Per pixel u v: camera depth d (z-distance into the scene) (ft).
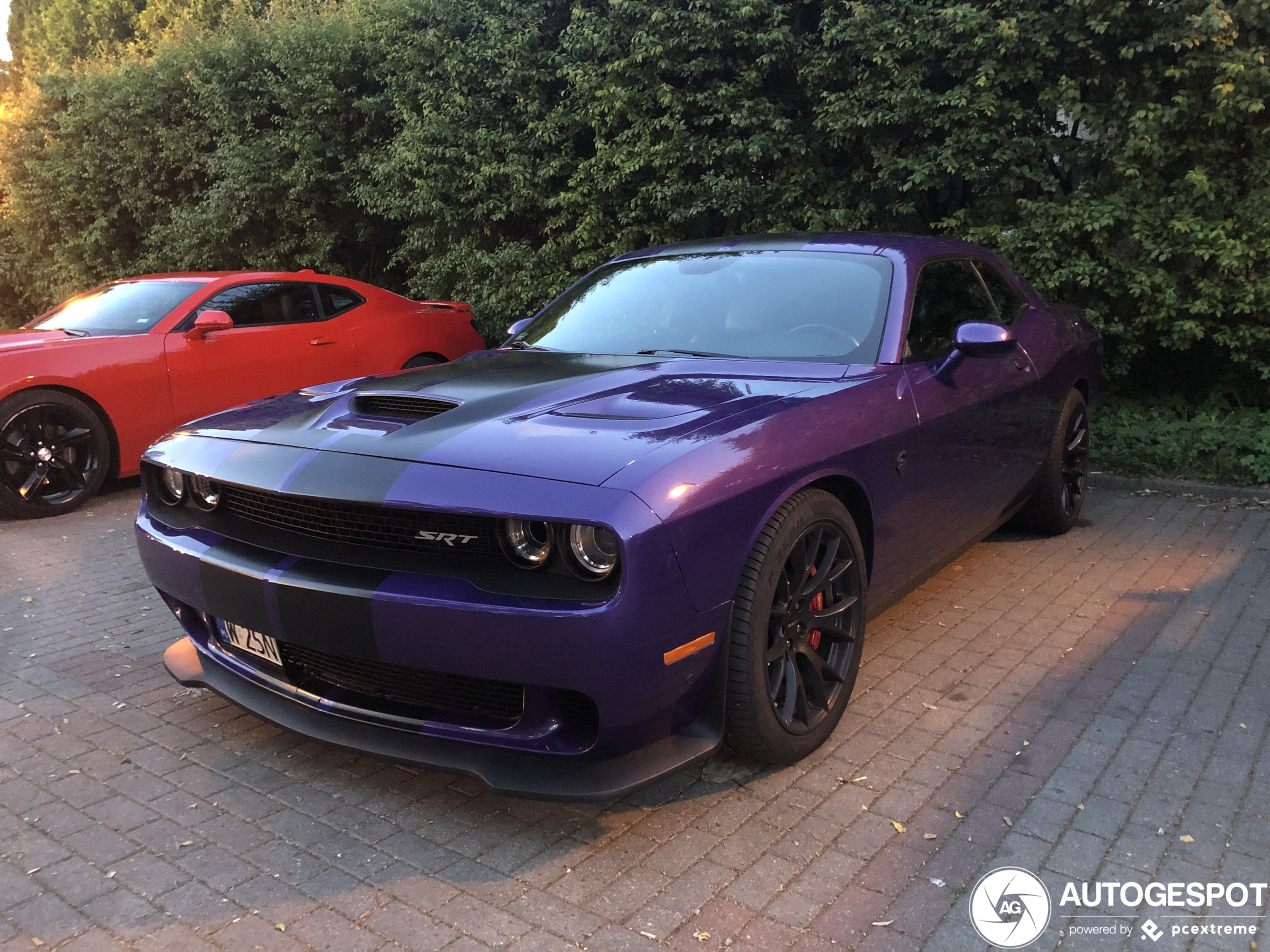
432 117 27.78
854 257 11.98
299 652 8.67
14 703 10.89
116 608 14.15
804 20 23.97
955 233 22.56
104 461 20.21
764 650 8.22
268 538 8.53
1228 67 18.10
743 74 23.17
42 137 41.65
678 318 11.80
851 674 9.58
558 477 7.28
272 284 23.56
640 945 6.72
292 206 33.73
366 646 7.64
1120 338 21.76
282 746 9.80
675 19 23.45
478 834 8.15
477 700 7.90
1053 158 21.93
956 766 9.03
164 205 38.60
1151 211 20.04
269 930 6.97
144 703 10.87
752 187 23.89
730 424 8.29
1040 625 12.48
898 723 9.90
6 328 49.24
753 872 7.52
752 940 6.75
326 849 7.96
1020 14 19.99
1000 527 16.97
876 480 9.68
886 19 21.31
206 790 8.95
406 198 29.60
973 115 20.84
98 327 21.54
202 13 68.13
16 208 42.70
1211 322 20.51
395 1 29.30
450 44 28.40
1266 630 12.10
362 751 8.16
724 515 7.59
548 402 8.95
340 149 33.12
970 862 7.59
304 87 32.24
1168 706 10.13
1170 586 13.79
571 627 6.97
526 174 27.17
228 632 9.32
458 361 11.78
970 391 11.75
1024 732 9.66
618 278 13.19
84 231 39.86
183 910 7.22
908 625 12.57
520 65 26.86
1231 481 18.93
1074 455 16.26
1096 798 8.45
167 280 23.35
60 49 77.46
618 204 26.61
